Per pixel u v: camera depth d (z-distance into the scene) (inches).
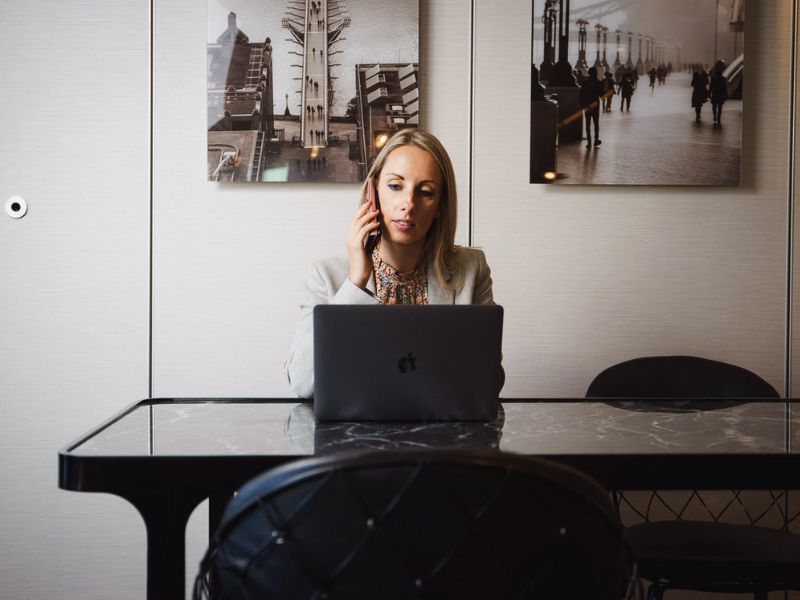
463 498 32.6
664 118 103.4
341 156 101.4
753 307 106.2
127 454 45.0
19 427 101.4
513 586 33.9
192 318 102.6
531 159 103.0
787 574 64.8
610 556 36.9
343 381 56.6
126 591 102.3
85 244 101.6
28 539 101.4
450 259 80.9
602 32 102.7
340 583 33.5
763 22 104.9
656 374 88.8
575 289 104.8
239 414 61.2
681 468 46.5
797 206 106.0
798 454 46.9
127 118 101.4
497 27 103.0
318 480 32.5
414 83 101.3
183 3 101.3
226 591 37.2
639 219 105.0
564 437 51.9
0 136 100.5
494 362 57.4
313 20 100.9
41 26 100.6
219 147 100.9
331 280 76.7
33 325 101.3
